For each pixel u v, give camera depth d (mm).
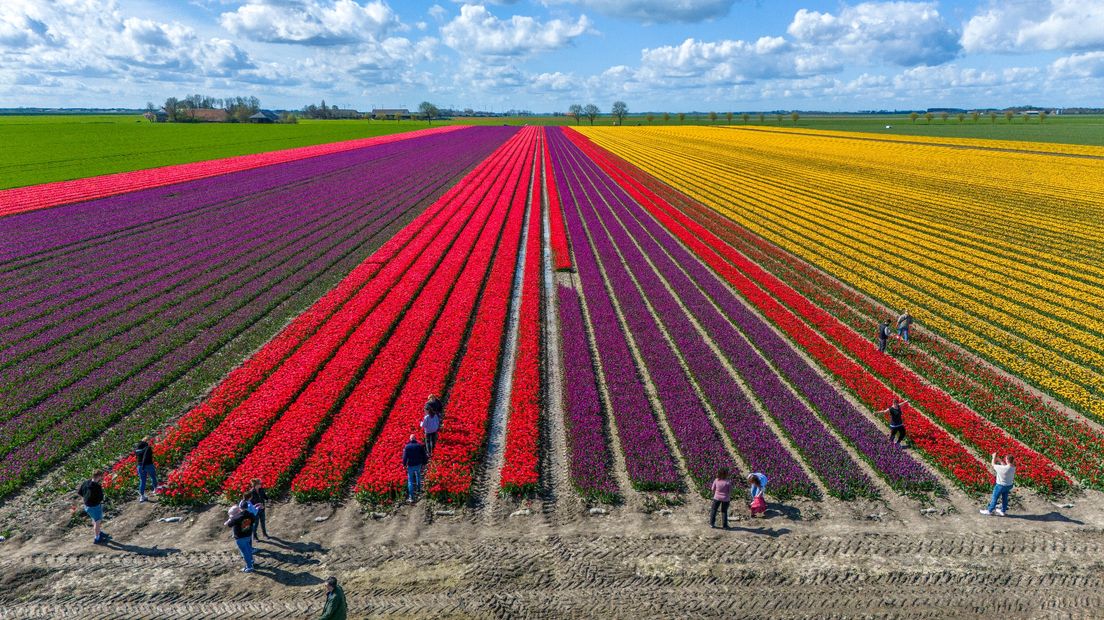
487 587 15656
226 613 14812
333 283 40844
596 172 106938
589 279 43125
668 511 18781
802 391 26953
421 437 21812
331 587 13594
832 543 17328
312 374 27297
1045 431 23609
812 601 15273
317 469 19797
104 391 25672
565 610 14969
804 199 77688
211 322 33531
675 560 16656
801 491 19531
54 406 24141
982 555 16859
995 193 80562
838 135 186500
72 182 78312
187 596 15297
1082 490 19984
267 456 20500
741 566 16438
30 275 40781
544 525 18141
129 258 45719
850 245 53562
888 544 17297
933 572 16203
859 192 83125
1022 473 20312
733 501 19359
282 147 137625
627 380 27016
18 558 16422
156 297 37281
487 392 25344
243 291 38531
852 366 29000
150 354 29047
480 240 52250
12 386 25766
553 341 32438
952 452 21531
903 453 21750
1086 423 24797
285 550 16953
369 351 29328
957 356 30734
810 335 32750
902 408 25219
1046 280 43344
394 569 16250
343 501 19109
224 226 56906
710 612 14945
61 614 14719
